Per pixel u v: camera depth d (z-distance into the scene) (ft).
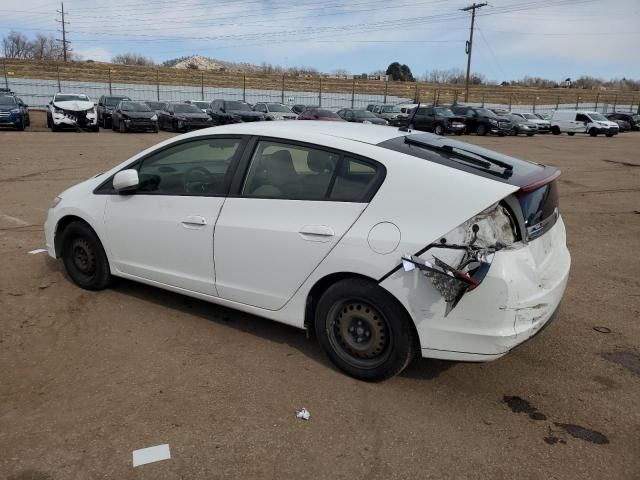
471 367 12.22
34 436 9.48
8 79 146.41
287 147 12.12
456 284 9.75
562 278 11.29
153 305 15.11
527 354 12.89
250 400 10.69
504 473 8.84
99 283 15.78
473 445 9.51
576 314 15.30
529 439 9.72
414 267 10.02
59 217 16.02
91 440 9.39
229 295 12.92
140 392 10.87
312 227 11.28
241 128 13.03
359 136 11.97
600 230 25.84
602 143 89.15
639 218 28.66
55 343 12.87
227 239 12.54
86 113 78.89
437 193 10.28
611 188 38.55
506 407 10.70
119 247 14.84
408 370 12.01
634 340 13.74
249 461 8.98
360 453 9.24
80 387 11.03
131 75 204.74
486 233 9.82
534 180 10.66
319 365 12.10
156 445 9.30
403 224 10.37
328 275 11.27
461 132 106.83
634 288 17.56
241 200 12.44
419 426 10.01
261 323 14.16
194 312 14.73
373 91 228.84
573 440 9.71
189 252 13.34
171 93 165.58
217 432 9.69
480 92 252.42
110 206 14.84
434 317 10.25
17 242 20.77
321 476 8.68
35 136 69.00
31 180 35.37
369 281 10.83
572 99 249.96
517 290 9.91
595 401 10.98
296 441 9.50
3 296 15.49
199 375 11.57
